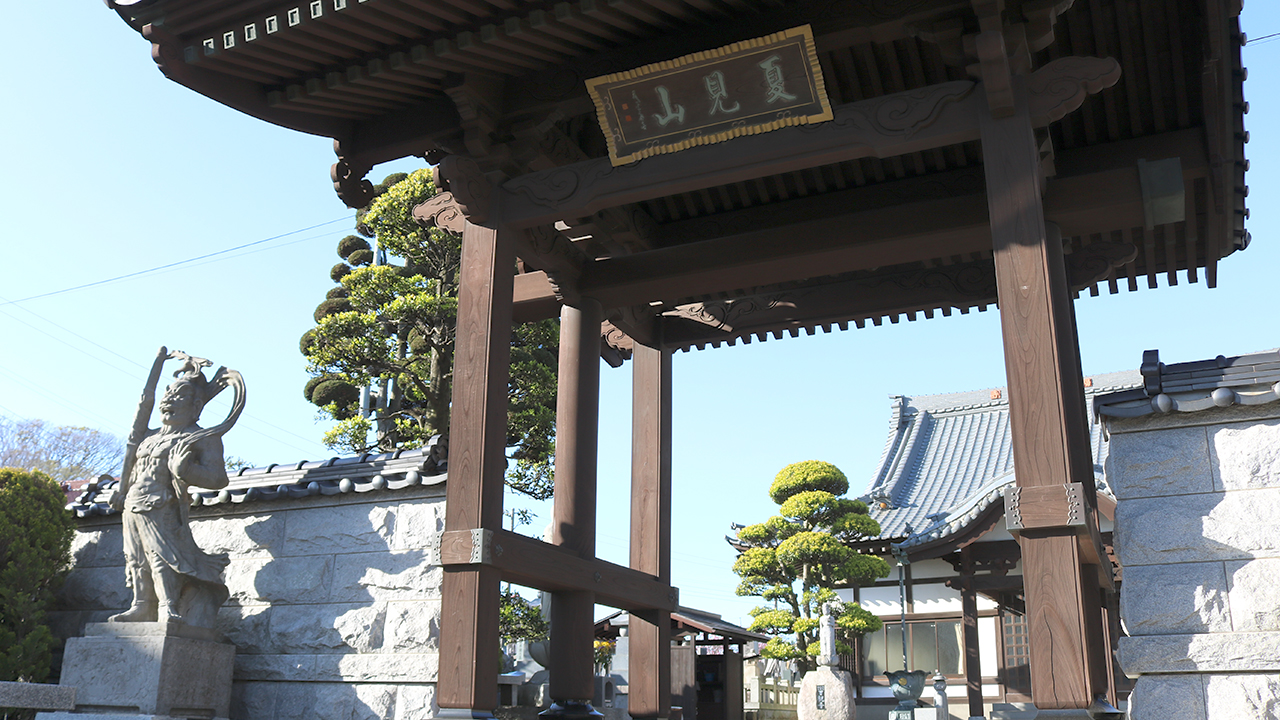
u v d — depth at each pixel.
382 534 7.20
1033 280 4.64
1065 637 4.15
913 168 7.03
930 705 16.75
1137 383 23.39
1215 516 5.11
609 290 7.02
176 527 7.00
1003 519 14.45
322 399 16.41
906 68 6.34
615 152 5.66
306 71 5.61
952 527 14.29
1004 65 4.78
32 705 5.47
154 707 6.31
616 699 17.00
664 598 7.30
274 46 5.17
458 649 5.09
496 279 5.78
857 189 7.15
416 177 13.45
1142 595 5.14
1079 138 6.57
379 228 13.72
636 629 7.30
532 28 5.22
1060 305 5.86
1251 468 5.12
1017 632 16.72
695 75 5.30
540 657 13.41
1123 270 7.59
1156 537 5.20
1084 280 6.80
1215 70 5.30
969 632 14.29
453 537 5.28
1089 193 5.87
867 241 6.40
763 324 7.88
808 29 4.98
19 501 7.73
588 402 6.86
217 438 7.23
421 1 4.93
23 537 7.64
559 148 6.44
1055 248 5.92
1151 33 5.59
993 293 7.29
